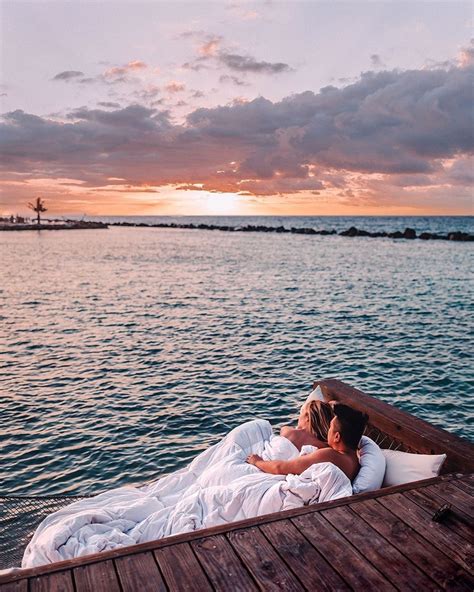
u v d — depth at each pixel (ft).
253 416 28.91
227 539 9.87
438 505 11.19
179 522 11.28
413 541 9.89
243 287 85.20
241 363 39.37
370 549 9.64
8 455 23.81
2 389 32.91
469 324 55.16
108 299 72.08
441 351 43.80
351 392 18.39
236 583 8.65
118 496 13.08
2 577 8.66
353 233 291.38
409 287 85.30
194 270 113.39
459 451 13.58
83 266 122.11
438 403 31.89
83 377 35.63
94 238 272.31
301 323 55.16
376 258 145.79
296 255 158.20
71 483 21.44
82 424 27.35
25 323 54.75
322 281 93.50
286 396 32.22
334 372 37.63
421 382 35.68
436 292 79.30
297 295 76.18
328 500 11.48
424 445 14.49
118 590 8.41
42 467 22.75
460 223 592.19
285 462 12.55
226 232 370.12
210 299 72.23
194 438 25.88
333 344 45.80
